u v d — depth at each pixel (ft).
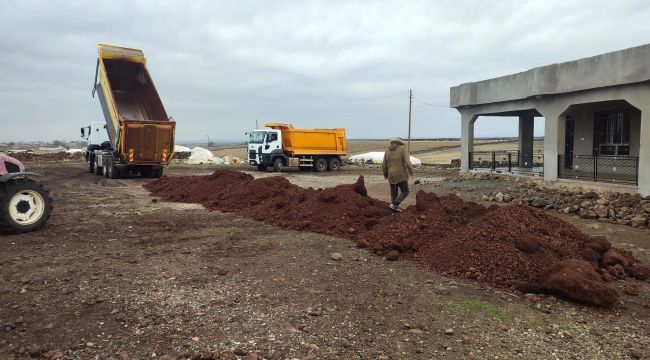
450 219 26.08
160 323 14.83
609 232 31.37
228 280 19.31
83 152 164.35
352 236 27.78
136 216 36.55
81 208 41.16
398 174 31.19
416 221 26.02
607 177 48.37
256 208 37.27
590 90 44.88
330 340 13.74
